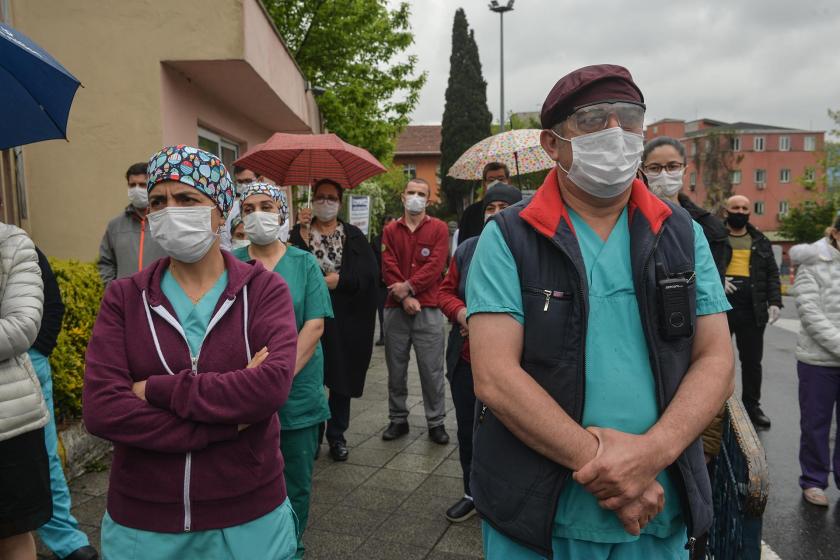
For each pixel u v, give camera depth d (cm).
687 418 153
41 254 297
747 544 191
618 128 162
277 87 786
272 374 176
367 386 693
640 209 169
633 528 150
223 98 813
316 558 316
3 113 240
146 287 184
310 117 1151
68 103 244
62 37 618
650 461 147
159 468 174
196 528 175
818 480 407
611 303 163
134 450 175
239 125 920
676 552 167
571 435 149
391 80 1616
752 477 188
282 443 297
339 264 461
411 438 508
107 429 169
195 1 613
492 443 169
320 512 368
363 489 402
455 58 3628
